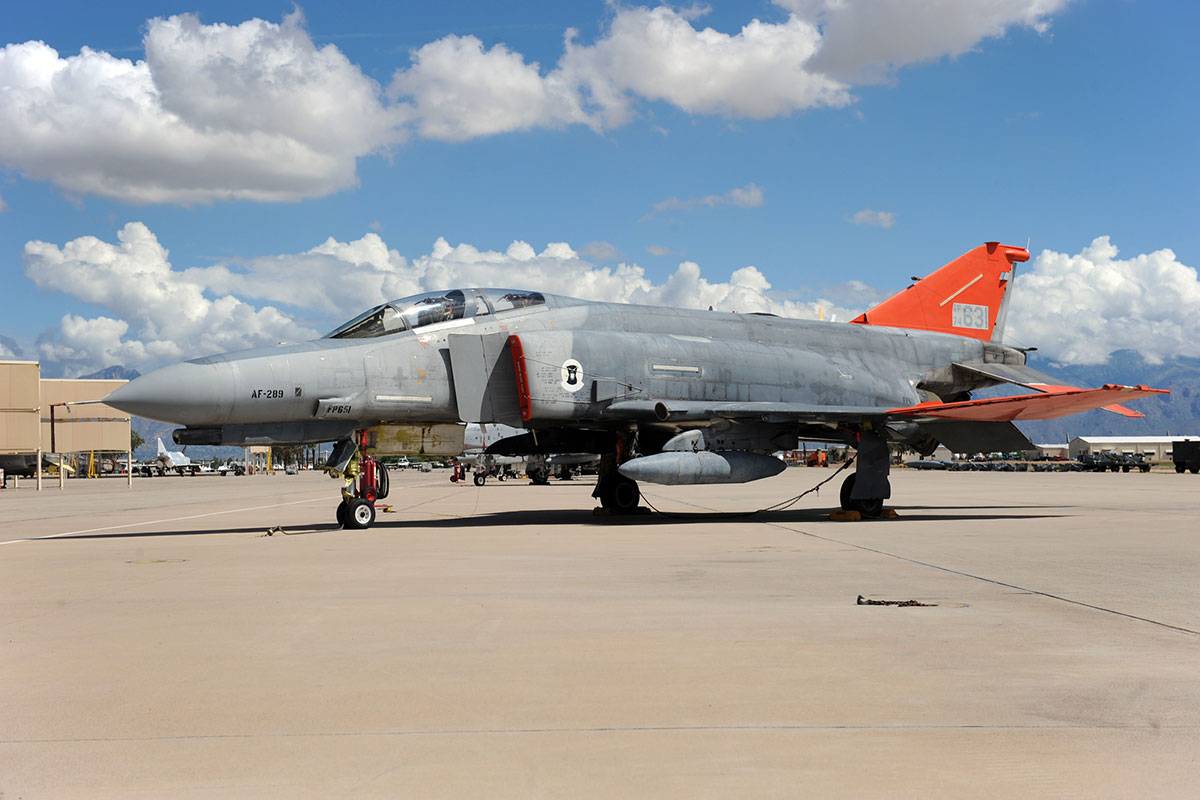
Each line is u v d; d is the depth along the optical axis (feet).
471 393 49.70
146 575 29.94
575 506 77.82
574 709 13.89
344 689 15.08
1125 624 20.34
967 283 71.15
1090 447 505.25
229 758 11.85
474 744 12.33
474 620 21.08
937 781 10.95
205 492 132.67
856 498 53.93
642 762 11.60
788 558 33.42
